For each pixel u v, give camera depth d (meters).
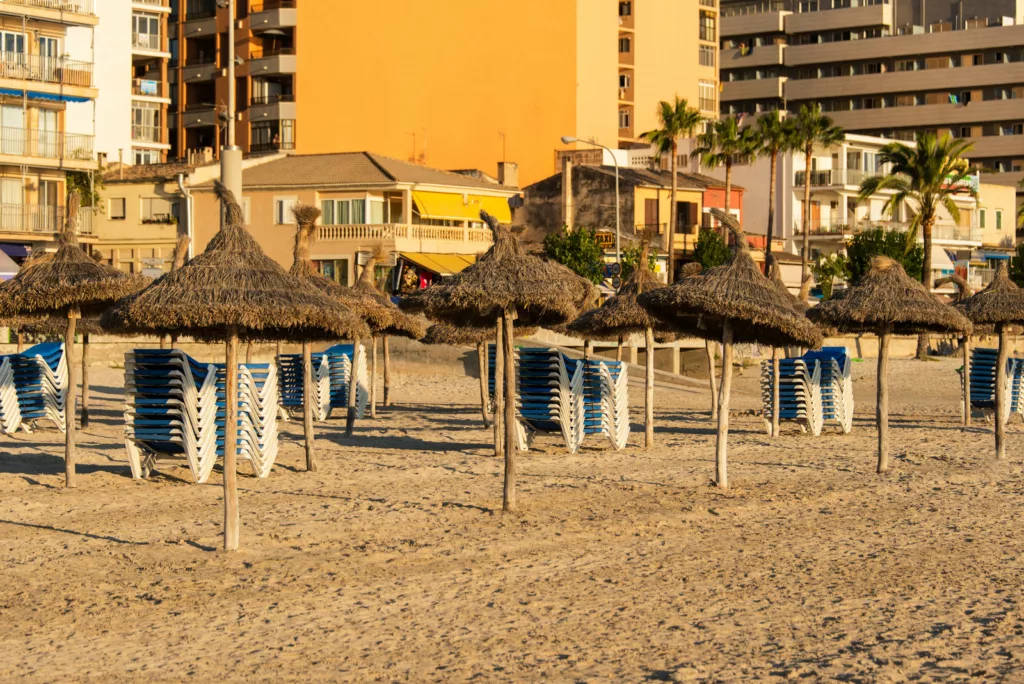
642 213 108.19
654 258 90.88
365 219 90.00
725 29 191.25
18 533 22.16
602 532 22.69
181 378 27.53
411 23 118.69
